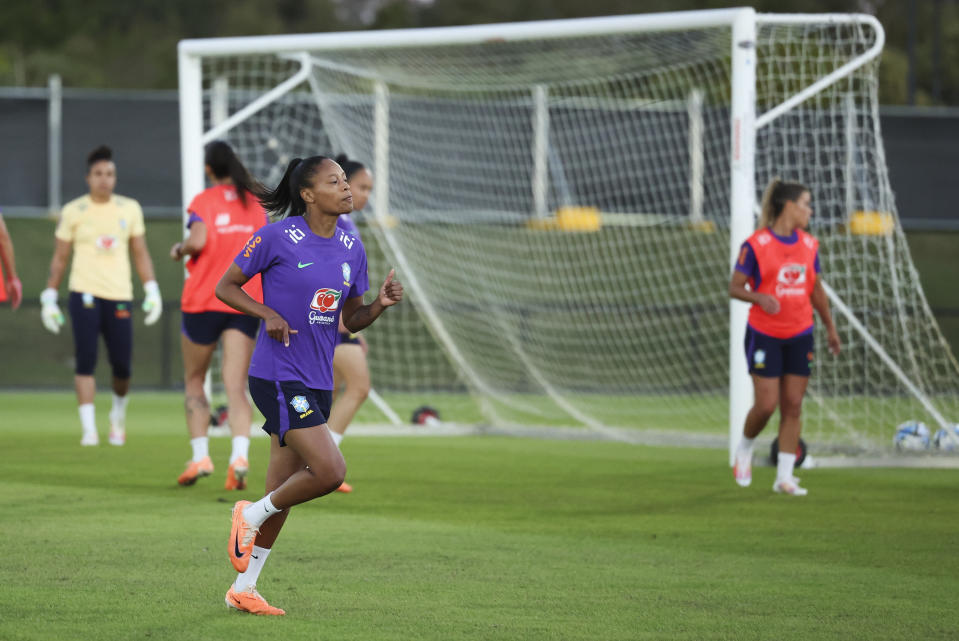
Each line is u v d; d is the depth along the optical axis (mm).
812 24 32406
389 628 14648
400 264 50875
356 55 40219
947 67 151500
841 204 38406
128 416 47281
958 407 45781
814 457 33469
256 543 15469
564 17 191000
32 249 75688
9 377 62125
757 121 31531
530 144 71375
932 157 78062
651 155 68250
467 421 47688
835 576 18250
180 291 73875
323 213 15688
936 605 16266
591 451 37156
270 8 195250
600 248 67875
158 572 17703
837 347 28328
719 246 63094
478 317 60406
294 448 15469
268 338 15695
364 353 26016
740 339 31453
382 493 26969
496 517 23734
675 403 54188
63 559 18594
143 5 183875
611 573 18281
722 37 33938
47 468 30156
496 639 14172
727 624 15070
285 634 14297
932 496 27531
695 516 24172
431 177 71438
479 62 40719
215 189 26219
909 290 39000
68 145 75750
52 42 172250
